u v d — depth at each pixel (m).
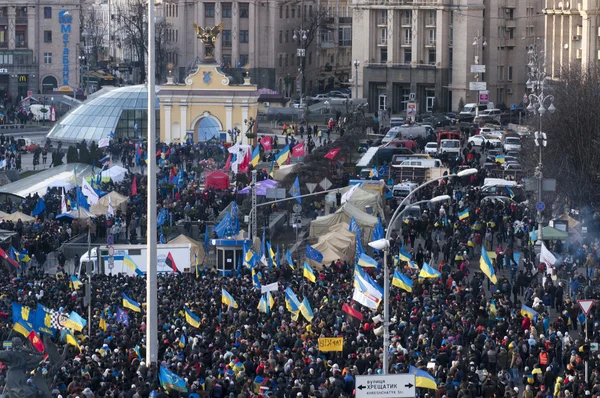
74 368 124.88
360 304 162.38
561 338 152.75
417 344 145.50
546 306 177.62
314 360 132.50
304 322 156.12
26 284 179.88
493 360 145.12
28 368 118.62
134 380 121.75
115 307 162.12
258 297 168.38
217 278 186.25
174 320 153.75
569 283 192.50
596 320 165.50
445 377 131.25
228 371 127.81
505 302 167.00
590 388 132.25
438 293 173.00
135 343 140.75
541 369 142.62
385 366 125.12
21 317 139.25
